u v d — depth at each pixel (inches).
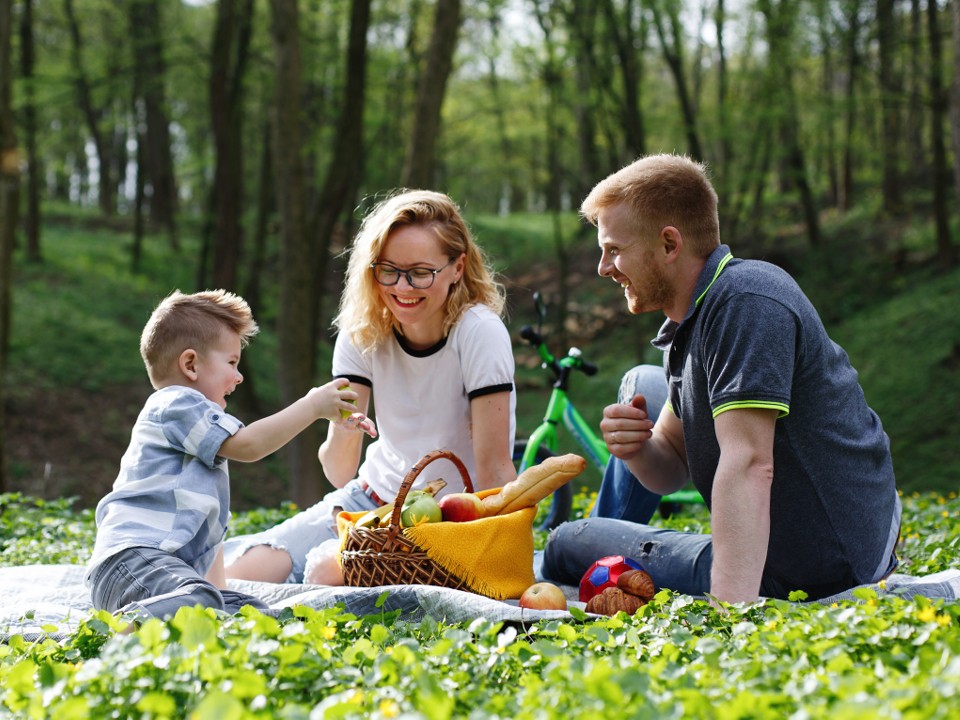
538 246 1290.6
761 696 67.6
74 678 77.4
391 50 886.4
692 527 210.5
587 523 155.6
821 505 124.6
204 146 1120.8
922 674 72.9
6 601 143.3
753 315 119.0
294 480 445.1
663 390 171.5
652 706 67.2
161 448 134.6
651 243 127.3
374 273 154.0
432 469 158.4
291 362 462.9
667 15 807.7
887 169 999.6
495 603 120.2
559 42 823.7
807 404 122.7
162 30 830.5
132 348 868.0
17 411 707.4
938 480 617.9
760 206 1007.0
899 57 863.7
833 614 93.7
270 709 71.9
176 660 78.7
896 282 877.8
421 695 69.9
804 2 797.2
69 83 812.0
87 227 1291.8
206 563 133.6
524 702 71.6
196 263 1182.3
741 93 907.4
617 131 932.0
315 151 887.7
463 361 155.0
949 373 717.3
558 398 236.7
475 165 1159.6
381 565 131.9
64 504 260.1
